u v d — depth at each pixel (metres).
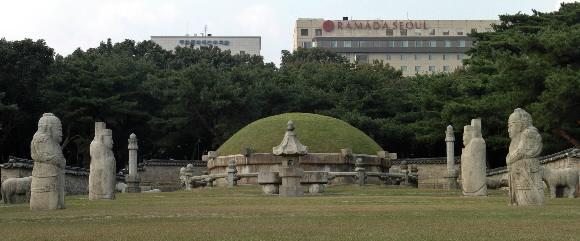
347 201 24.62
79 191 42.09
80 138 61.19
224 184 49.59
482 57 56.12
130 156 47.22
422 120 63.00
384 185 45.72
